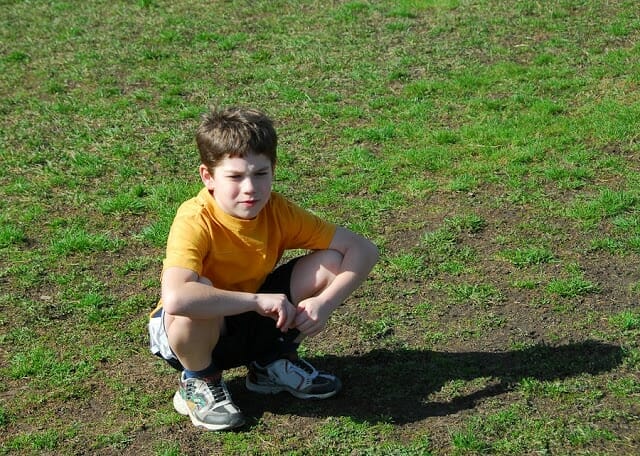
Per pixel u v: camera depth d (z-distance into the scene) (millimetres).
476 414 3635
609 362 3807
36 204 4898
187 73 6438
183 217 3521
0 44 7219
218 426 3607
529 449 3516
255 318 3625
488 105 5582
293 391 3709
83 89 6258
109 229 4703
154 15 7699
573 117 5375
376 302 4152
